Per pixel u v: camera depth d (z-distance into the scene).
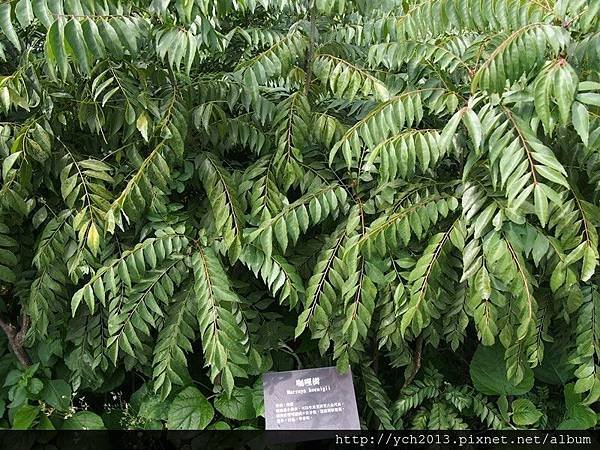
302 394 1.59
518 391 1.71
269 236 1.44
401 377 1.95
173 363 1.53
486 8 1.34
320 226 1.78
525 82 1.27
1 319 1.77
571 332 1.64
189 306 1.59
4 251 1.53
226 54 1.95
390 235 1.40
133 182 1.43
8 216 1.60
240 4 1.51
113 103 1.57
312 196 1.51
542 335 1.55
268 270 1.47
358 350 1.65
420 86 1.50
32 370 1.72
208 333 1.44
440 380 1.76
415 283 1.39
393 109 1.38
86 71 1.25
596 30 1.23
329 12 1.42
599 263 1.37
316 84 1.70
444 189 1.53
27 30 1.64
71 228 1.56
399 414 1.70
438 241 1.41
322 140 1.59
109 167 1.54
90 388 1.83
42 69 1.52
